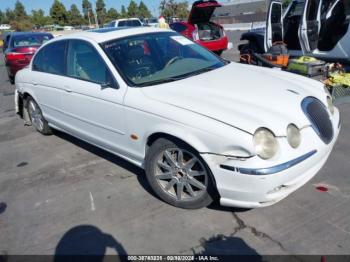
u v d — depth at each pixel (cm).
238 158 251
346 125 473
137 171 387
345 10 699
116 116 339
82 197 344
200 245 266
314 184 331
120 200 333
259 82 329
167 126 288
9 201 350
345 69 680
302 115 279
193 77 345
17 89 547
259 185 250
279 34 831
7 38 1088
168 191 315
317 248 253
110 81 346
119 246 272
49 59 454
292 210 296
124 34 387
